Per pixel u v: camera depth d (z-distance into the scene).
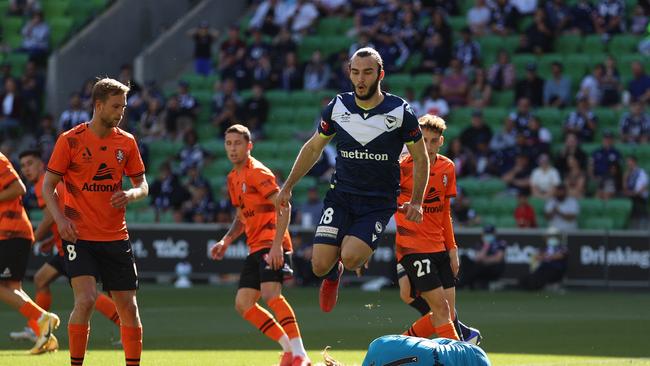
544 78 89.12
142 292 70.12
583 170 78.31
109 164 28.11
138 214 83.50
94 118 28.12
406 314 53.69
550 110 84.31
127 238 28.59
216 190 85.81
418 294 32.94
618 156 77.88
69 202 28.17
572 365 33.28
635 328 46.75
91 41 100.56
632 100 83.44
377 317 52.03
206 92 95.06
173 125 91.25
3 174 36.31
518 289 73.12
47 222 38.62
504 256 72.38
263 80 93.12
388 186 28.59
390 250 74.62
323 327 47.12
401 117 27.84
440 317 31.44
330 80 92.75
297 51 96.88
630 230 74.75
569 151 78.62
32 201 82.12
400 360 24.98
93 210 28.05
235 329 46.00
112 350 37.03
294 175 29.27
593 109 84.06
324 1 100.19
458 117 86.25
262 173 32.47
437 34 90.69
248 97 92.44
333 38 97.31
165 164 83.38
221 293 69.25
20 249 36.66
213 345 39.56
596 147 80.69
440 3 96.62
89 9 105.69
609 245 72.56
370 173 28.30
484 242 72.44
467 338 33.53
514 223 77.25
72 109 90.44
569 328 46.66
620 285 72.25
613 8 91.31
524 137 79.94
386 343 25.42
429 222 31.78
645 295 68.75
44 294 39.91
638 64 83.50
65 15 105.50
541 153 79.62
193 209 81.25
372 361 25.41
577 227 76.25
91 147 27.97
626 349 38.47
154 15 105.69
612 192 77.19
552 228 72.69
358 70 27.41
